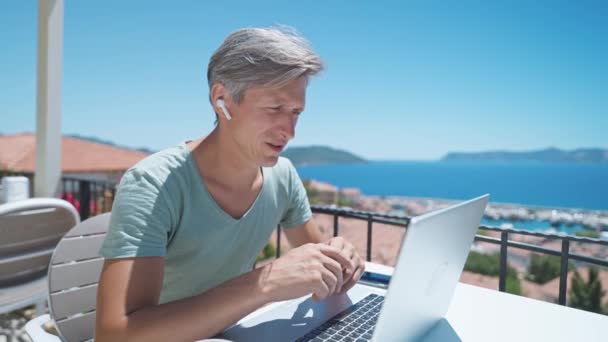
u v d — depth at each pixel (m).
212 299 0.60
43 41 2.31
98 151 22.41
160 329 0.57
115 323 0.58
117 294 0.60
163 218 0.71
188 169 0.78
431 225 0.48
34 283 1.42
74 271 0.91
